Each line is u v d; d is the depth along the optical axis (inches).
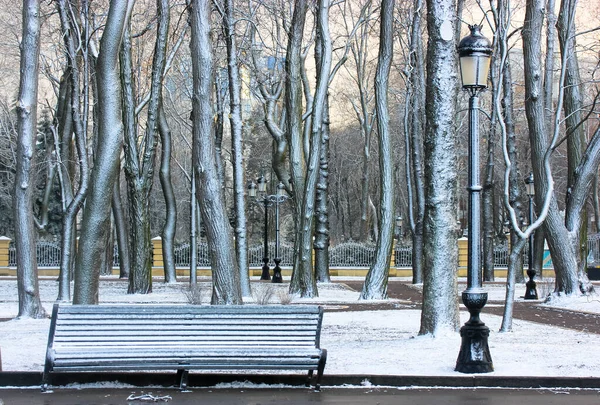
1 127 1931.6
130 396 398.0
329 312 900.0
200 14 712.4
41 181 2554.1
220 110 1258.0
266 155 2765.7
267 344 420.5
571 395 414.0
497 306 1026.1
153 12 1555.1
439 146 594.6
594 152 1032.8
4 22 1486.2
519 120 2294.5
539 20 1001.5
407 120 1541.6
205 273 2092.8
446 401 392.8
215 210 735.7
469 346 455.2
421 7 1438.2
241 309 421.1
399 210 2960.1
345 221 3277.6
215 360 410.0
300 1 1186.0
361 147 2706.7
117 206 1779.0
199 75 716.7
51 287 1476.4
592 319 826.8
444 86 591.8
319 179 1524.4
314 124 1134.4
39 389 422.6
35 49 786.8
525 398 403.5
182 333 416.2
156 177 2891.2
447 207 598.2
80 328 411.2
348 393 416.2
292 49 1217.4
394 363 486.0
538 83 1001.5
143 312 415.2
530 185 1298.0
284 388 430.6
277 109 1845.5
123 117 1251.2
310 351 418.0
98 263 691.4
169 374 437.4
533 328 711.1
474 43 487.8
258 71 1368.1
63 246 1074.1
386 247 1133.1
